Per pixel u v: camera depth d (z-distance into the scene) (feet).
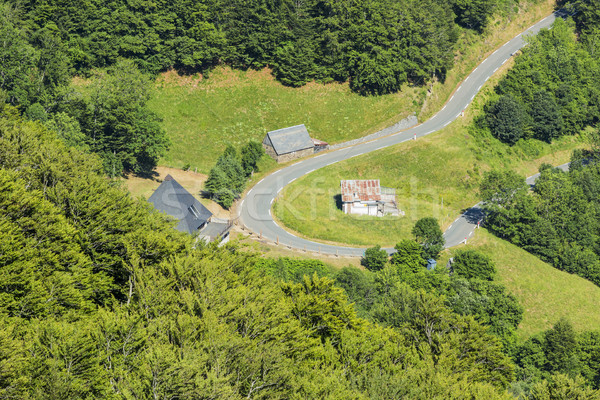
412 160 446.19
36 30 423.23
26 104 349.00
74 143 325.42
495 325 313.94
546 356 308.19
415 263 346.33
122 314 138.92
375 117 478.18
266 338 149.59
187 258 166.61
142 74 425.69
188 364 121.29
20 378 112.06
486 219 417.08
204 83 471.21
